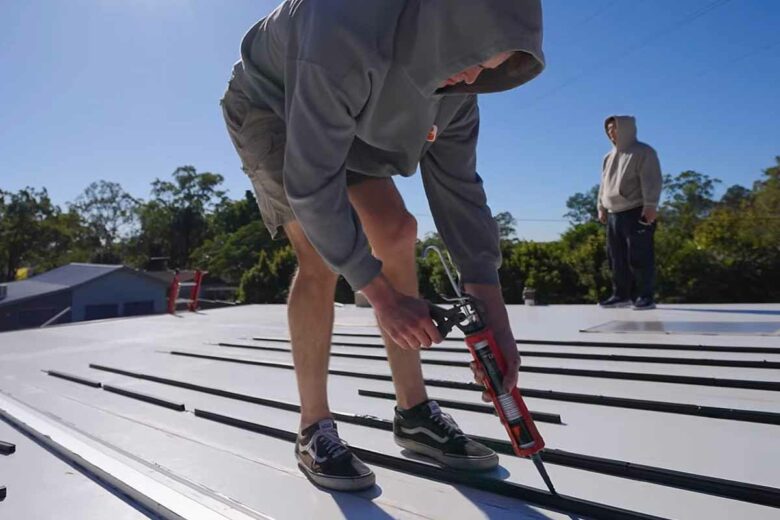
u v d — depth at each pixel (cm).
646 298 478
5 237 4247
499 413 119
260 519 111
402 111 131
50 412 211
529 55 125
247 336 434
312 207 115
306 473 131
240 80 154
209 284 4584
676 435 149
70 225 4734
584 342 286
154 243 5319
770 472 121
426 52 120
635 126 485
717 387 193
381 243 150
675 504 108
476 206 153
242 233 4519
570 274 2062
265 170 150
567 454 133
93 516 119
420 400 144
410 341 114
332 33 115
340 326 453
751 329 305
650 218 470
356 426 173
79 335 508
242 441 166
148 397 226
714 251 2111
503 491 121
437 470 132
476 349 120
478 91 132
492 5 110
